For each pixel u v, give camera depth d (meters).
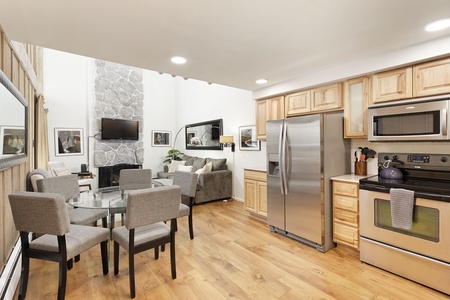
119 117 6.70
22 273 1.90
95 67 6.28
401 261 2.22
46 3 1.48
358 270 2.38
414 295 1.98
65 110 5.91
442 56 2.12
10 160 2.03
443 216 1.94
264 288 2.10
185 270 2.40
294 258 2.64
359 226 2.57
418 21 1.81
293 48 2.29
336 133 2.94
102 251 2.29
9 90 1.98
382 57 2.45
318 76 3.06
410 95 2.34
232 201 5.16
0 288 1.77
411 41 2.17
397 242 2.23
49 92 5.70
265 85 3.78
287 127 3.12
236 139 5.29
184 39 2.07
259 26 1.86
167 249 2.86
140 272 2.36
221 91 5.71
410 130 2.33
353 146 3.15
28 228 1.83
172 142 7.77
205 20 1.75
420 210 2.07
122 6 1.54
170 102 7.72
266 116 3.99
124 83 6.80
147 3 1.51
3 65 1.99
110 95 6.54
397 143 2.74
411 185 2.14
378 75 2.57
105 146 6.44
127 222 1.93
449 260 1.93
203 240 3.12
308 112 3.32
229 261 2.58
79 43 2.11
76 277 2.27
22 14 1.61
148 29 1.87
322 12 1.66
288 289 2.08
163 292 2.05
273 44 2.20
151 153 7.34
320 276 2.28
